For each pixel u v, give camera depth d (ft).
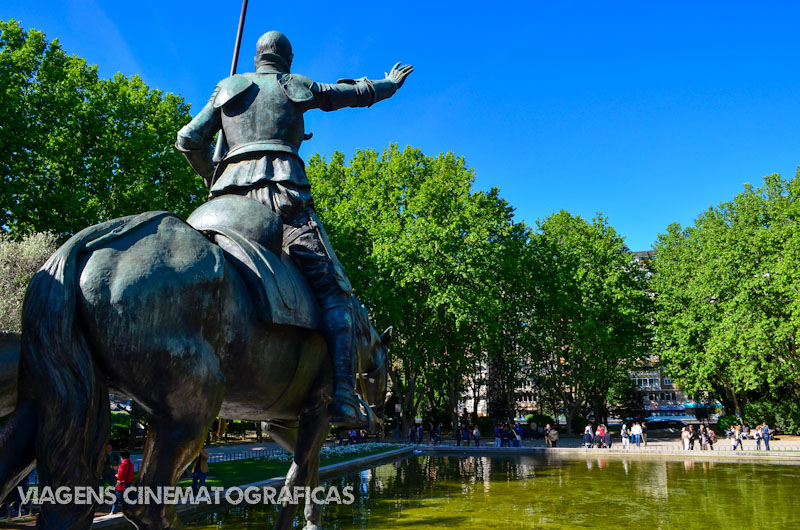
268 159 11.58
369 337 14.96
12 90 60.29
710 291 110.11
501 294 122.31
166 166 75.31
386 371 17.17
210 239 10.25
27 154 60.90
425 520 26.37
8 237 54.08
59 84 66.33
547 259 128.16
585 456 83.82
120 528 27.99
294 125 11.93
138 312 7.65
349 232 100.68
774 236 104.27
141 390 7.84
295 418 12.10
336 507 31.14
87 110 67.67
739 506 31.12
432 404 139.85
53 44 69.10
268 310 9.49
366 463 64.44
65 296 7.13
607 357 129.39
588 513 28.43
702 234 125.29
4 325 44.96
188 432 8.20
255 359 9.62
